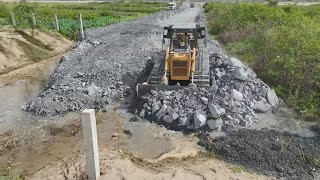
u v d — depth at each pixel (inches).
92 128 303.3
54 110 520.4
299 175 355.3
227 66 589.9
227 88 514.0
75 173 353.1
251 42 792.9
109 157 384.5
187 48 546.6
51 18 1250.6
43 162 389.7
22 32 879.1
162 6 2090.3
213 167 369.4
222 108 465.7
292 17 833.5
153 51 800.3
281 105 519.5
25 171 371.6
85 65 700.7
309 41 597.6
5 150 419.5
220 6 1568.7
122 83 605.3
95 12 1537.9
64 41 939.3
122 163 364.8
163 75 551.8
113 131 458.6
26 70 733.3
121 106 538.3
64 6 1836.9
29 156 404.5
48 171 367.2
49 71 730.2
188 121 455.5
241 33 919.0
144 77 631.8
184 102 480.1
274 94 522.3
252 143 404.5
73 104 532.1
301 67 551.2
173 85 536.7
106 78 621.6
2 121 499.8
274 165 369.4
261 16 997.8
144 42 906.7
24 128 477.1
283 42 630.5
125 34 1020.5
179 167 369.4
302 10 1194.6
